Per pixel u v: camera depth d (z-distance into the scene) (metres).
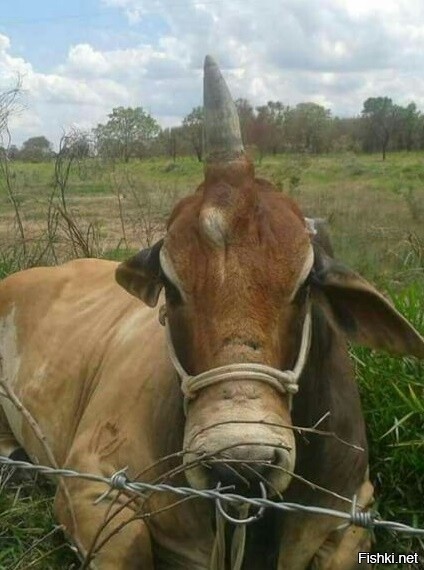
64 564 1.30
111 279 1.63
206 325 0.95
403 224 3.83
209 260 0.97
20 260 2.48
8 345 1.64
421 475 1.38
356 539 1.19
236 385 0.92
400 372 1.49
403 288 2.05
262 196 1.03
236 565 1.03
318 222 1.19
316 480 1.13
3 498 1.44
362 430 1.22
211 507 1.10
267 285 0.96
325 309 1.06
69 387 1.44
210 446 0.87
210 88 1.02
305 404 1.09
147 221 3.24
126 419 1.22
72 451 1.26
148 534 1.15
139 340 1.34
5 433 1.66
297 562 1.17
